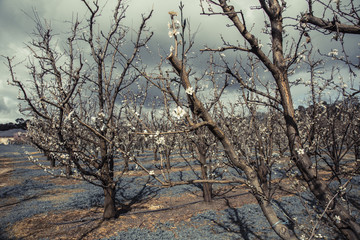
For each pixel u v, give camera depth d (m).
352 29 2.59
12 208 10.39
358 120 7.54
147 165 20.84
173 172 17.25
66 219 9.38
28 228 8.47
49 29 8.24
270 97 3.20
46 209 10.51
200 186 13.34
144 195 12.45
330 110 7.85
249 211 9.26
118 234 7.82
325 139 8.30
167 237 7.46
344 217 2.61
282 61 2.96
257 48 2.89
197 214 9.40
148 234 7.73
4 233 7.94
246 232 7.56
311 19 2.80
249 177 2.62
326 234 6.36
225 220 8.62
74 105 8.80
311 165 2.81
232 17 2.89
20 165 22.67
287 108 2.94
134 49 8.33
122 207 10.77
